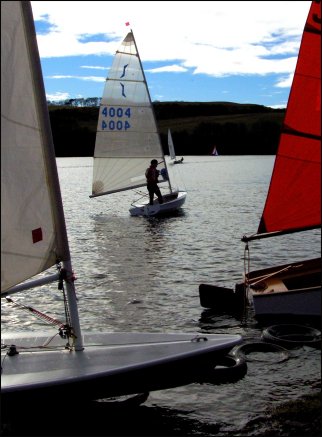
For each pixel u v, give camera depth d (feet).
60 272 24.41
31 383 22.67
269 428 24.30
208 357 24.84
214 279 52.90
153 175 104.63
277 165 37.24
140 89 109.19
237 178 233.35
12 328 39.19
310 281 42.39
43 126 23.09
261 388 28.19
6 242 21.62
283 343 33.91
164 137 573.74
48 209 23.49
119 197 157.79
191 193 158.30
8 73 21.50
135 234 82.58
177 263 60.49
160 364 23.99
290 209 37.29
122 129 109.19
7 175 21.59
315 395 27.27
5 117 21.42
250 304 41.42
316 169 36.24
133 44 107.45
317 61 35.81
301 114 36.29
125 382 23.77
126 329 38.24
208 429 24.34
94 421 24.85
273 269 42.88
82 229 89.20
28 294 48.80
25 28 22.27
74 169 347.97
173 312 41.96
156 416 25.39
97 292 48.42
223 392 27.78
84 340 26.50
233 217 101.81
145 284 51.16
